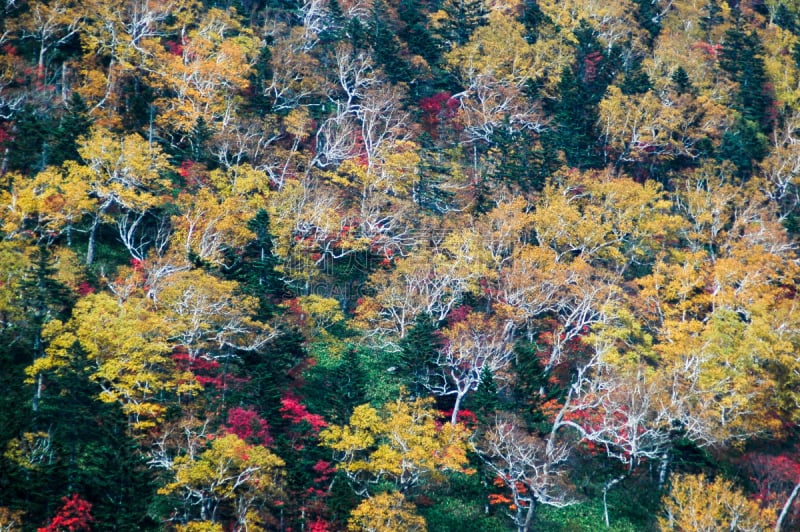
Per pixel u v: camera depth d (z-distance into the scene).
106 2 95.62
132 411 59.47
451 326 78.25
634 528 65.44
